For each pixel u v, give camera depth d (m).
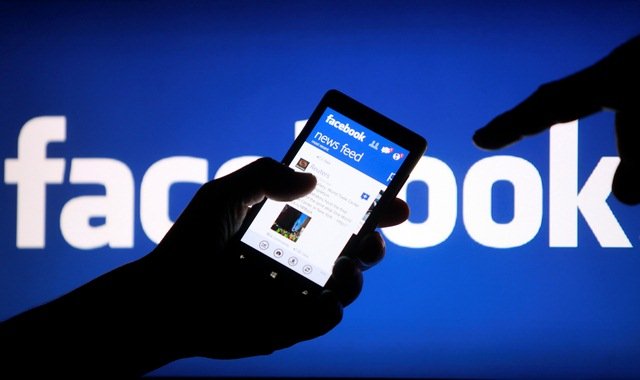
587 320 0.86
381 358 0.88
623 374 0.86
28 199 0.92
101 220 0.91
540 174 0.87
